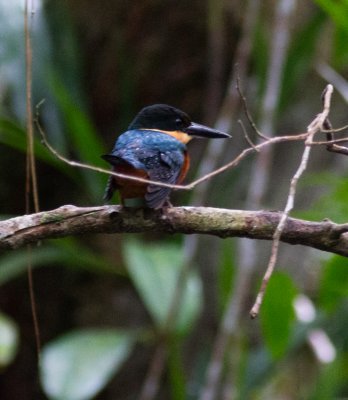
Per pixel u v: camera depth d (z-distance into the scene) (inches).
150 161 253.6
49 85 389.4
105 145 500.4
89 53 491.2
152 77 496.7
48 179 503.2
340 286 357.4
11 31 401.1
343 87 430.0
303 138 209.6
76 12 484.7
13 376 495.8
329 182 379.9
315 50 430.6
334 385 429.7
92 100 497.0
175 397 353.1
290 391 502.0
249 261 365.7
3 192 504.1
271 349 358.0
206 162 404.5
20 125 400.5
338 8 354.0
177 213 224.5
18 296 496.1
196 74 496.7
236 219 222.5
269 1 465.7
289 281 339.9
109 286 484.1
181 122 311.6
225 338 352.5
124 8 483.2
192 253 362.0
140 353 465.1
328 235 218.2
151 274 349.7
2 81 441.7
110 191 243.1
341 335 441.4
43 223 225.6
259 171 382.6
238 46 481.4
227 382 387.2
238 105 474.3
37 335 242.8
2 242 224.1
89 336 354.3
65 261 396.8
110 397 466.9
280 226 190.9
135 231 227.8
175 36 488.7
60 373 332.5
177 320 341.4
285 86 415.2
